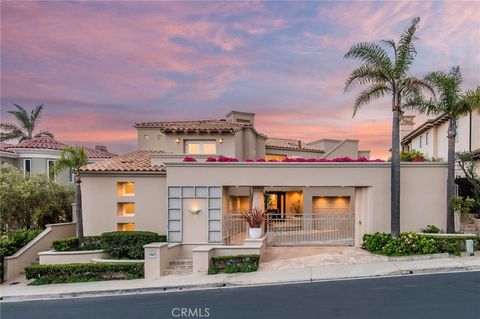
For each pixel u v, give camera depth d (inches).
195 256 542.6
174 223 662.5
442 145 1043.3
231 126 893.8
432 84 658.2
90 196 733.9
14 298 468.1
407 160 909.2
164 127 877.8
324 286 434.3
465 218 713.6
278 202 1031.0
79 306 412.8
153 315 355.9
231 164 661.3
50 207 796.6
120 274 557.0
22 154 1020.5
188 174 665.0
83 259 613.9
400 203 647.8
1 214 741.3
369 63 636.7
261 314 337.4
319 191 984.9
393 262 536.1
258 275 502.0
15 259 605.6
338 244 687.7
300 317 323.9
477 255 570.3
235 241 703.1
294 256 602.5
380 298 373.1
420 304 348.5
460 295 374.6
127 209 746.8
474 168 765.3
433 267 494.9
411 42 625.6
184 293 443.5
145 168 737.6
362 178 651.5
